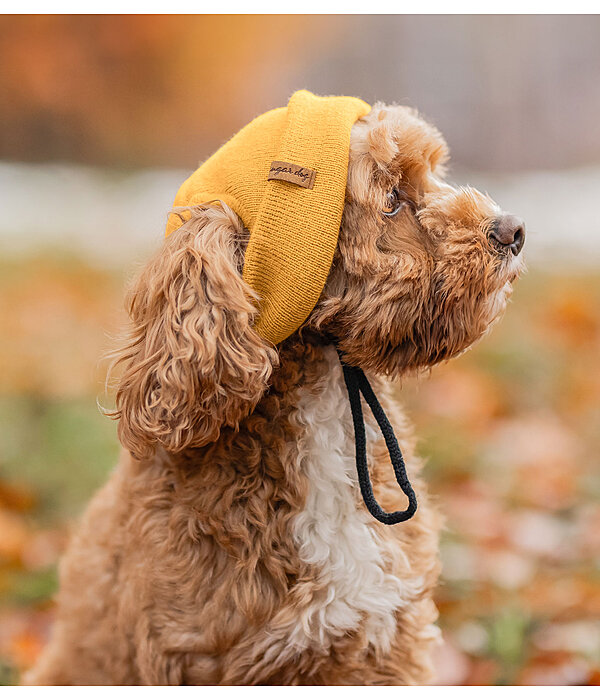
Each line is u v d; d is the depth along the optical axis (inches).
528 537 166.1
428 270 98.7
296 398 100.8
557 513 174.9
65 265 372.8
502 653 134.3
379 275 97.3
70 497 179.8
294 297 93.7
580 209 495.2
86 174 653.3
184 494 101.8
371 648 103.2
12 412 205.8
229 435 100.5
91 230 459.8
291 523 99.3
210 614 98.9
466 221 101.2
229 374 92.7
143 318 97.7
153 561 101.9
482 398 226.2
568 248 400.5
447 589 152.1
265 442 100.2
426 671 111.5
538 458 196.9
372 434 106.6
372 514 99.1
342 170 94.0
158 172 678.5
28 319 293.6
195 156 692.1
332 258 93.8
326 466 100.8
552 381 235.1
